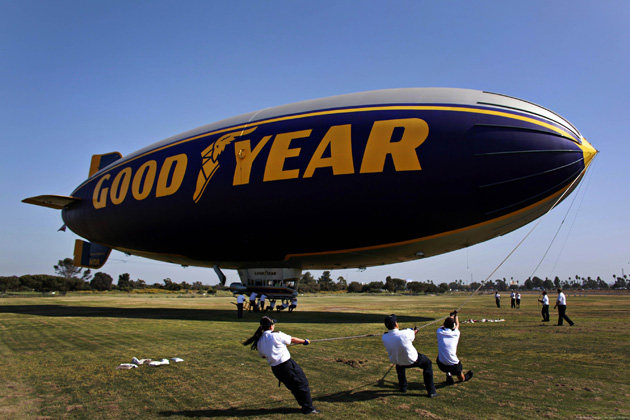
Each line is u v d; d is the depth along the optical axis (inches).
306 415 307.9
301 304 2016.5
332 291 6894.7
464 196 819.4
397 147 838.5
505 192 813.2
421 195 832.3
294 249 1037.2
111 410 321.7
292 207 934.4
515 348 589.0
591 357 522.0
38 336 722.8
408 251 984.9
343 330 802.8
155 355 538.6
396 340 357.7
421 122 840.9
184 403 339.3
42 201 1423.5
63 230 1585.9
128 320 1003.3
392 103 893.2
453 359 390.0
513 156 795.4
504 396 353.4
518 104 845.8
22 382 407.2
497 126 807.1
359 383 400.8
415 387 386.9
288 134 954.1
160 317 1090.1
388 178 842.8
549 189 820.0
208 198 1029.2
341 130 895.7
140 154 1242.0
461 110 835.4
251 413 314.0
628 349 579.8
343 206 888.9
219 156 1031.0
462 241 937.5
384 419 297.1
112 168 1320.1
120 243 1341.0
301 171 911.0
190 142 1124.5
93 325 890.1
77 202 1416.1
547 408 319.6
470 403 334.0
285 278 1184.8
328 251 1011.9
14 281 4311.0
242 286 1251.8
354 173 863.7
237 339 674.2
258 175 960.3
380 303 2164.1
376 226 893.8
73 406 331.3
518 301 1692.9
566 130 832.9
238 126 1057.5
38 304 1803.6
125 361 504.4
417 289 6776.6
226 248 1114.1
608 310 1448.1
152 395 361.7
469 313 1307.8
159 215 1127.6
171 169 1111.6
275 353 311.1
